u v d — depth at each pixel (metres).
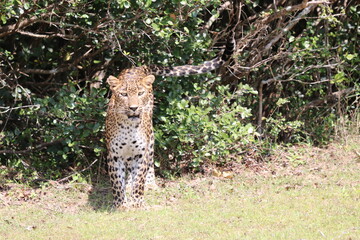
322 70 15.06
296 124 14.66
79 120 12.27
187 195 11.41
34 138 13.45
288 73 14.81
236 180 12.45
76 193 11.59
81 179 12.23
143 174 10.94
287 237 8.56
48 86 14.51
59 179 12.47
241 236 8.68
